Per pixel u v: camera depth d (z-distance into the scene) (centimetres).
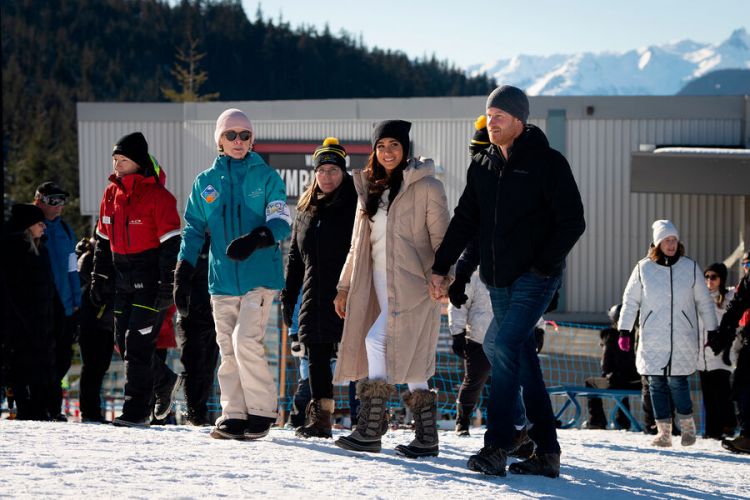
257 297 940
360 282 884
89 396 1301
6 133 16638
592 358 2933
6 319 1239
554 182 775
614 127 4359
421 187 854
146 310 1076
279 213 935
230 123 952
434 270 835
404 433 1209
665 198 4306
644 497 765
